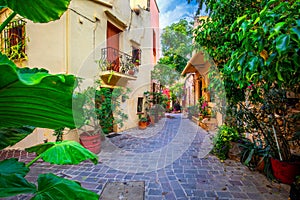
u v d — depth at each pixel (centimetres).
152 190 226
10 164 78
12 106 50
